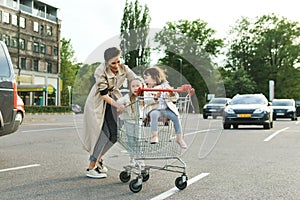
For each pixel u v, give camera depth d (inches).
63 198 216.8
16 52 2487.7
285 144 495.8
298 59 2910.9
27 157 368.5
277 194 227.1
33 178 270.2
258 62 3029.0
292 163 341.7
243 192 232.1
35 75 2620.6
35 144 476.4
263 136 613.0
